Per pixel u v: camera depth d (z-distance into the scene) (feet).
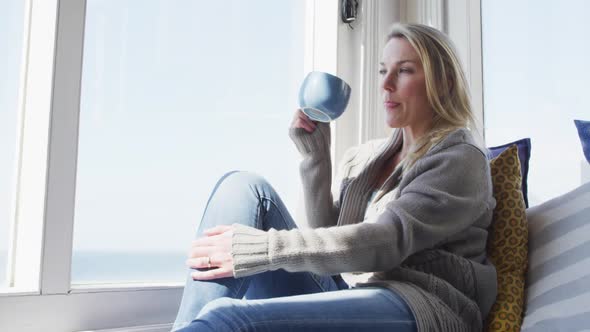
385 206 4.47
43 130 5.09
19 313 4.83
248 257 3.88
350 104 7.19
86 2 5.35
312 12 7.32
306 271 4.16
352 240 3.95
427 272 4.39
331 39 7.19
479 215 4.43
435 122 4.97
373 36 7.32
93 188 5.49
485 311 4.47
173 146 6.00
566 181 6.51
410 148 4.91
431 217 4.20
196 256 4.09
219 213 4.36
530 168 6.82
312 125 5.55
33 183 5.10
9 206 5.15
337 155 6.98
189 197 6.07
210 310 3.51
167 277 5.88
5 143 5.18
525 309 4.55
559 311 4.14
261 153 6.67
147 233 5.78
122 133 5.68
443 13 7.47
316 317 3.62
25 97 5.24
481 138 5.08
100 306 5.24
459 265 4.34
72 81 5.17
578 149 6.45
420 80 4.98
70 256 5.09
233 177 4.58
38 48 5.21
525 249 4.83
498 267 4.77
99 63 5.57
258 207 4.44
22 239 5.10
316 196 5.52
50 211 5.01
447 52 5.04
